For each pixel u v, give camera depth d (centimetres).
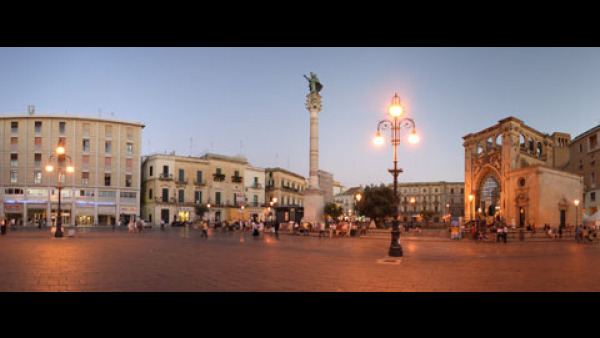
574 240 3144
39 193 5506
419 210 10675
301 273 1077
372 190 4966
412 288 866
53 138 5606
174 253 1631
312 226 3712
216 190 6956
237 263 1296
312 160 3906
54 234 2855
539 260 1527
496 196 5484
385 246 2236
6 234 3058
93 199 5709
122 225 5356
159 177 6319
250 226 4328
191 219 6562
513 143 4978
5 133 5531
